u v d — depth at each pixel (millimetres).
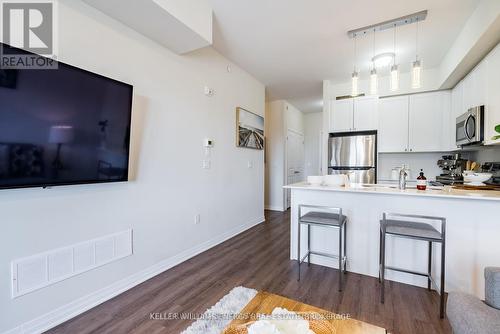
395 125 4125
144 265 2342
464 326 1054
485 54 2596
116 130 1946
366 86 4379
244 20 2582
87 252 1875
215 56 3305
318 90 5008
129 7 1861
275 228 4227
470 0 2227
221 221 3496
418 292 2111
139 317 1771
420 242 2236
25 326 1547
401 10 2396
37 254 1599
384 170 4496
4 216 1457
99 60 1920
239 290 2117
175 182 2693
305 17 2527
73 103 1651
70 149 1652
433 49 3201
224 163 3549
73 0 1753
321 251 2688
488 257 1983
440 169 4129
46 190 1639
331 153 4344
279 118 5711
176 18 2004
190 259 2859
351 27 2707
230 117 3670
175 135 2684
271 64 3736
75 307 1795
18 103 1394
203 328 1618
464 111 3188
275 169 5781
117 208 2098
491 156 3100
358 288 2182
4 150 1352
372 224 2432
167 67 2562
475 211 2025
